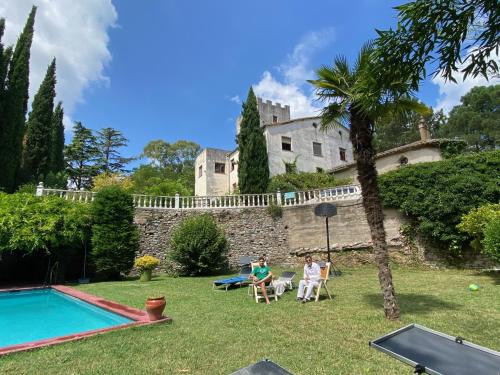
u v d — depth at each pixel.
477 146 32.88
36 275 15.13
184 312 6.97
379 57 3.12
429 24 2.73
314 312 6.76
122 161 42.59
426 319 5.88
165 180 33.41
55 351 4.57
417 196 14.03
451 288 8.93
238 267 16.89
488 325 5.46
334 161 29.28
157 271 15.78
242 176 23.45
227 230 17.47
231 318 6.40
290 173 24.25
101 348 4.70
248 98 25.30
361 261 15.02
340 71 6.80
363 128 6.73
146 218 16.39
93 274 14.14
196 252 14.55
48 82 25.23
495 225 9.14
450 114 37.72
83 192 15.45
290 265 16.98
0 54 19.67
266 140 25.64
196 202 18.02
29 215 12.18
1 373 3.86
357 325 5.68
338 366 3.98
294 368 3.94
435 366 2.06
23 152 23.09
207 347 4.72
